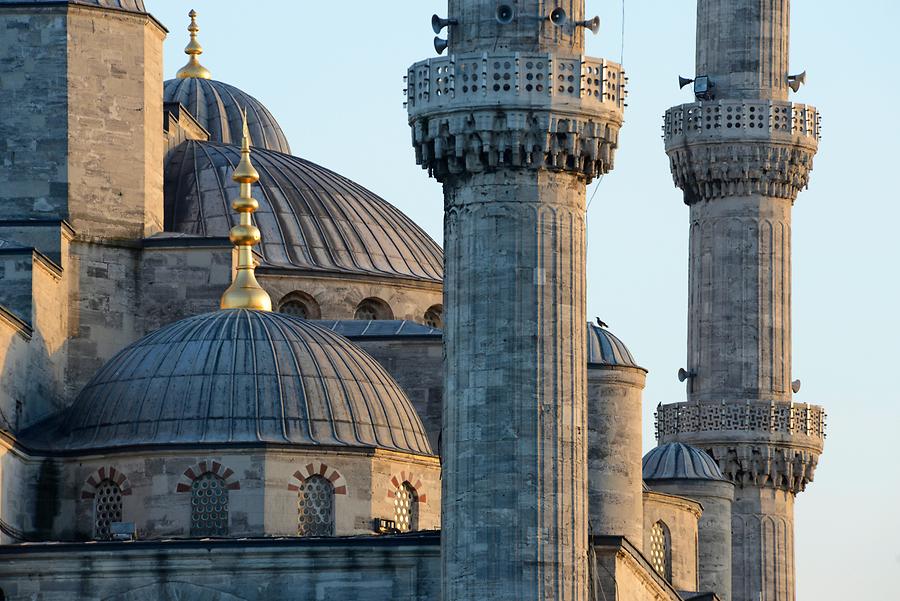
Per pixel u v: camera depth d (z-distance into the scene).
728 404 151.12
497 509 104.88
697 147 152.38
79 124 130.12
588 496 113.56
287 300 136.25
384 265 140.00
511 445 105.31
